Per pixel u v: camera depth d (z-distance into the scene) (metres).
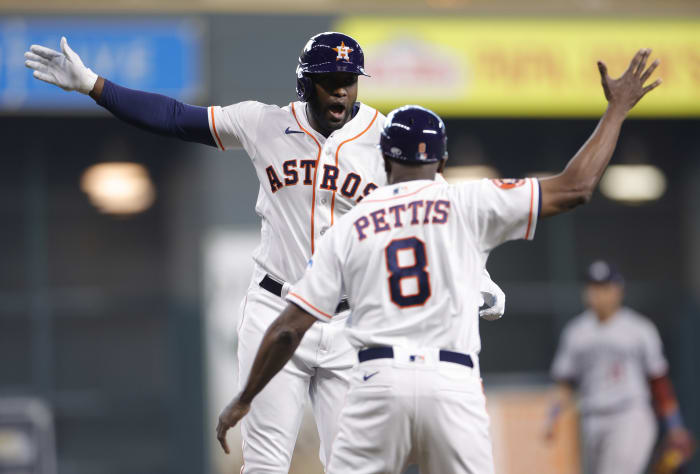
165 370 52.91
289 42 48.34
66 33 46.81
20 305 52.16
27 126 51.34
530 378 53.94
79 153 52.44
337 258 15.13
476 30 49.81
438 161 15.57
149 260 53.03
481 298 16.14
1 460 44.91
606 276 36.50
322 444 17.70
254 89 48.03
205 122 16.78
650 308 55.31
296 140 16.78
